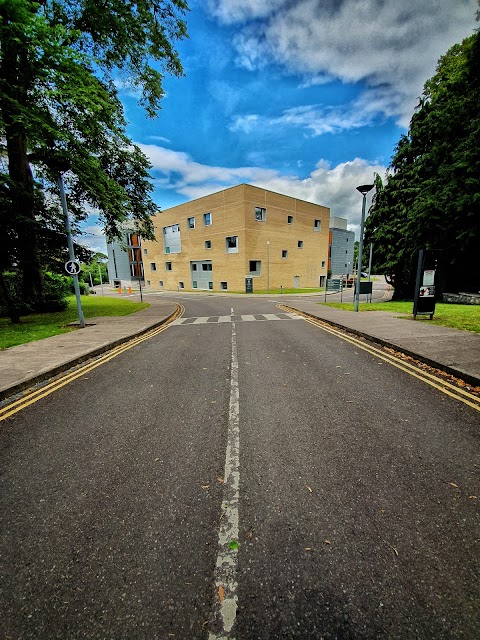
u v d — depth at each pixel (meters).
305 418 3.70
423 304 9.95
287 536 2.01
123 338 8.88
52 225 14.39
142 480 2.64
